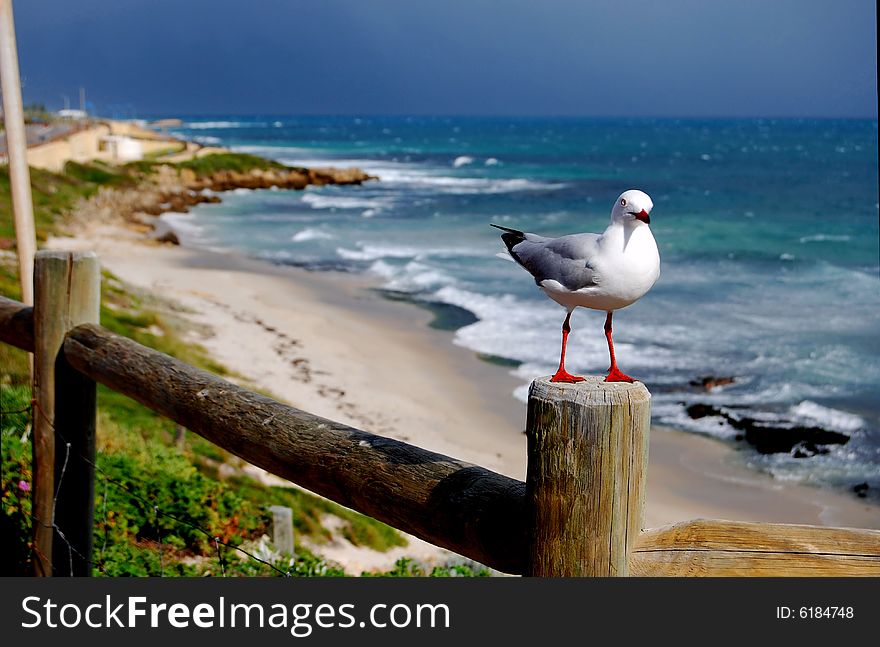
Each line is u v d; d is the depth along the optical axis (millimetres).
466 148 131375
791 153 115312
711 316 25641
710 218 52125
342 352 21891
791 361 21125
